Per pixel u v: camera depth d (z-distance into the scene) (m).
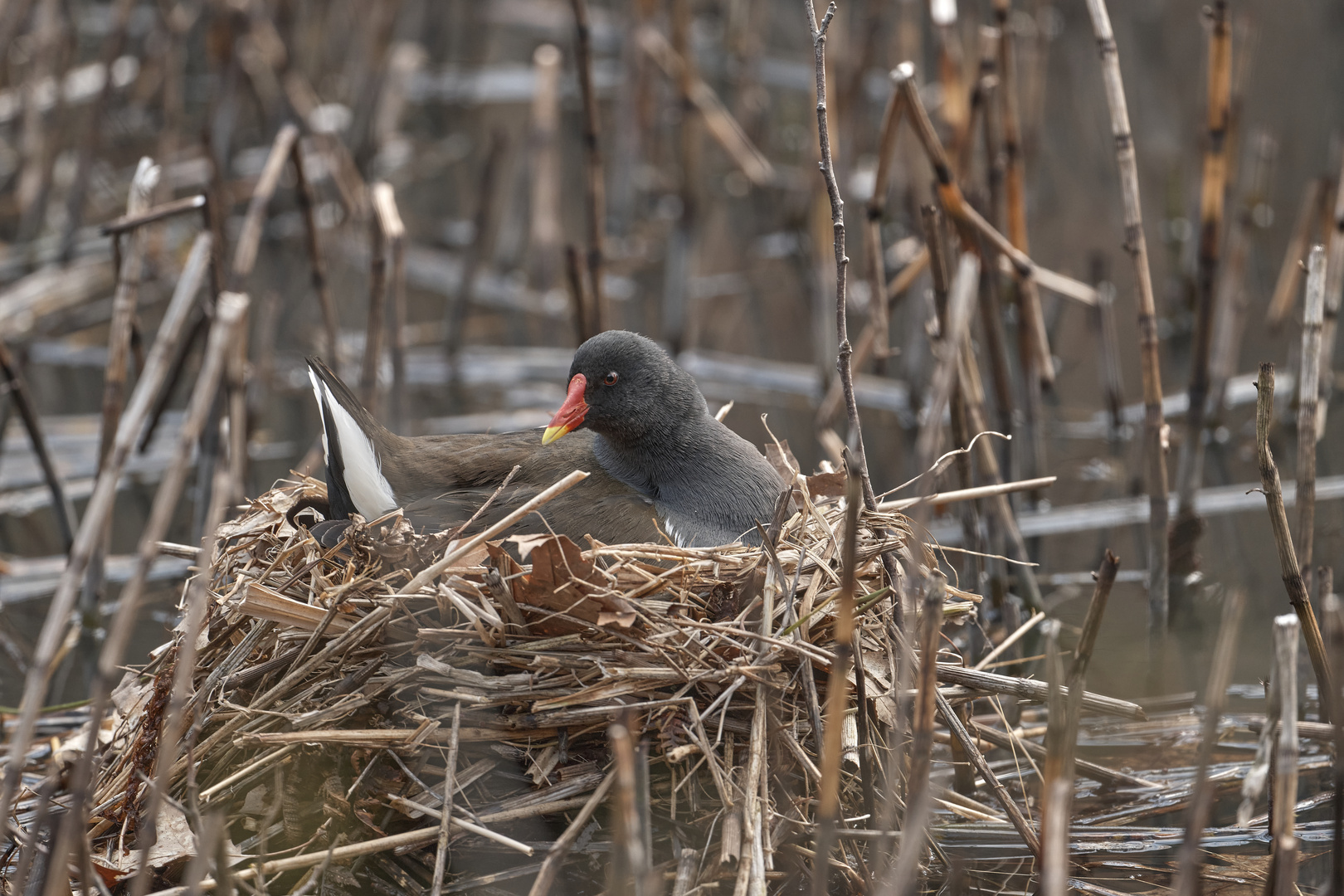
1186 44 22.48
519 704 6.56
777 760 6.46
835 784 5.18
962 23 17.98
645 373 8.02
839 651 5.04
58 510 10.82
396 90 21.50
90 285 16.77
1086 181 20.75
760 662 6.37
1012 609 9.66
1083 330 16.11
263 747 6.76
